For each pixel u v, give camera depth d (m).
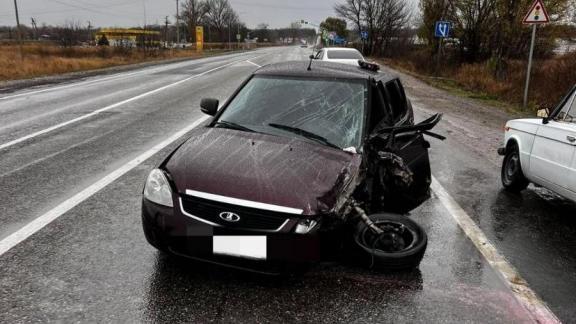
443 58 26.75
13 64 22.45
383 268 3.63
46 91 14.95
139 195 5.23
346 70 5.00
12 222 4.41
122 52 39.78
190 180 3.39
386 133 4.32
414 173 4.61
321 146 3.99
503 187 6.34
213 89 15.91
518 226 4.95
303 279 3.57
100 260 3.73
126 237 4.16
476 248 4.32
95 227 4.35
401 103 5.78
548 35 22.06
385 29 47.88
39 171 6.05
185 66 29.45
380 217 3.80
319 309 3.20
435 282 3.64
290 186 3.34
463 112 12.98
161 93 14.69
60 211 4.71
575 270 3.99
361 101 4.48
